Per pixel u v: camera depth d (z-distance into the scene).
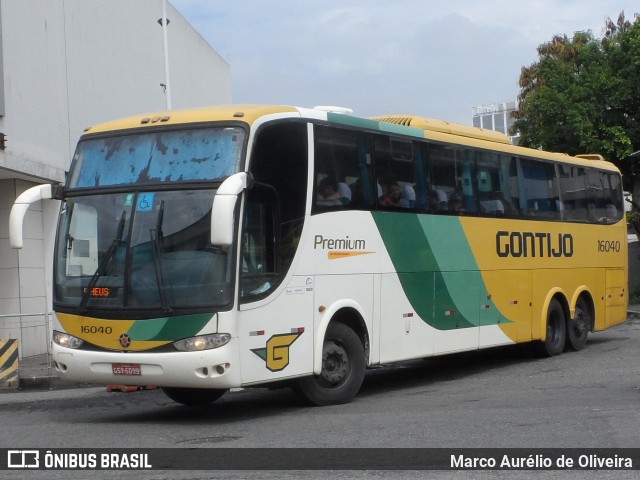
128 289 10.70
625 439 9.05
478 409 11.22
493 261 15.66
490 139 16.23
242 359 10.51
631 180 34.72
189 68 33.59
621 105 33.56
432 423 10.19
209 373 10.31
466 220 14.98
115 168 11.27
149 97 28.67
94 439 9.95
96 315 10.83
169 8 31.11
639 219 34.38
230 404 12.94
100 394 15.24
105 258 10.88
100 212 11.11
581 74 34.34
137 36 27.67
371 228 12.80
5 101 18.42
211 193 10.61
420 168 13.99
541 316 17.17
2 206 20.06
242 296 10.55
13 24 19.00
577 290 18.52
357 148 12.70
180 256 10.57
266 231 11.02
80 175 11.48
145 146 11.20
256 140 10.92
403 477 7.66
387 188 13.20
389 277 13.09
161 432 10.34
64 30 22.00
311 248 11.68
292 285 11.32
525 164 16.94
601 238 19.62
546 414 10.62
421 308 13.77
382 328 12.94
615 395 12.12
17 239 11.11
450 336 14.43
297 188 11.52
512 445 8.87
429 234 14.02
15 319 19.23
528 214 16.88
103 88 24.62
